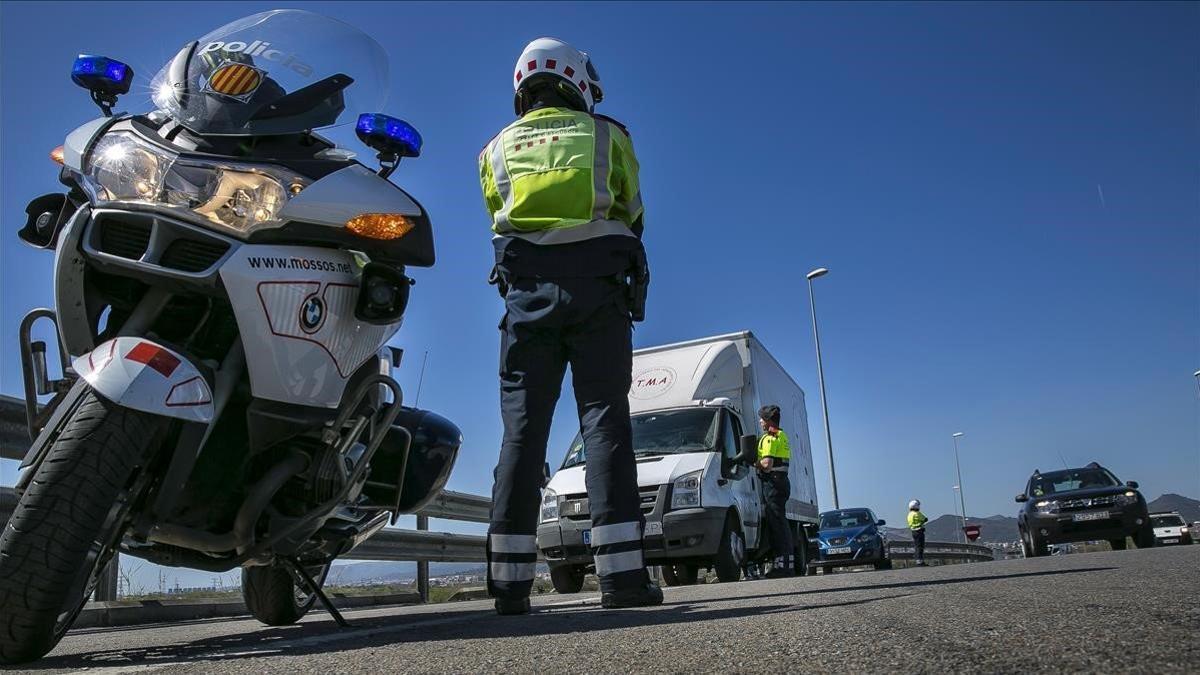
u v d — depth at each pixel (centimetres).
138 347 241
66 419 239
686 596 432
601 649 198
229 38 306
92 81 294
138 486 239
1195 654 135
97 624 486
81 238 264
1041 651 148
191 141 283
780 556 998
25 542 217
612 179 387
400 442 365
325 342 279
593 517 377
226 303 267
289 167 280
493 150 397
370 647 235
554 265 375
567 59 401
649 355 1156
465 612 463
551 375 383
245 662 212
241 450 274
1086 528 1439
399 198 296
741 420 1098
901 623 200
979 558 3181
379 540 732
